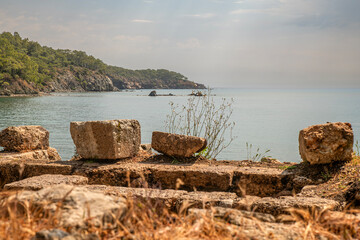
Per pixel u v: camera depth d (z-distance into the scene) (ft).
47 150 26.61
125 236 7.31
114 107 222.28
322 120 138.10
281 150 68.69
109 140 21.21
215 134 27.94
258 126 114.93
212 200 12.87
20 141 24.94
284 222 10.34
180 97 422.41
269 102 326.03
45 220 7.18
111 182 19.63
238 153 63.62
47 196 8.14
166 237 7.14
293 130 103.09
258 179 18.37
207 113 29.91
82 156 21.98
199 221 7.64
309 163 19.22
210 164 21.16
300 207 11.72
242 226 7.94
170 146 21.83
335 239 7.66
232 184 18.70
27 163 20.85
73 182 15.84
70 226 7.01
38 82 575.79
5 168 20.71
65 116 149.48
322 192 15.06
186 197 13.15
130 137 22.34
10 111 173.37
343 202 13.66
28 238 6.54
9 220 7.37
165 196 13.26
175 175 19.04
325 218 8.76
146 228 7.63
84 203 7.82
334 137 18.48
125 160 21.94
